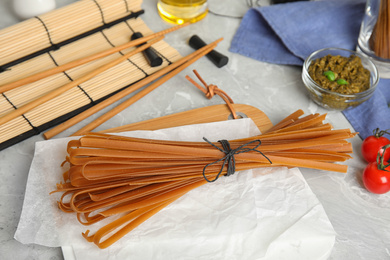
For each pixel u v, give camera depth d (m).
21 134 0.44
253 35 0.58
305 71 0.48
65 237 0.36
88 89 0.49
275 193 0.41
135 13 0.57
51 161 0.41
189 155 0.39
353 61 0.49
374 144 0.43
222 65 0.54
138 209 0.38
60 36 0.53
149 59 0.51
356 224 0.41
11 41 0.49
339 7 0.57
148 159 0.38
